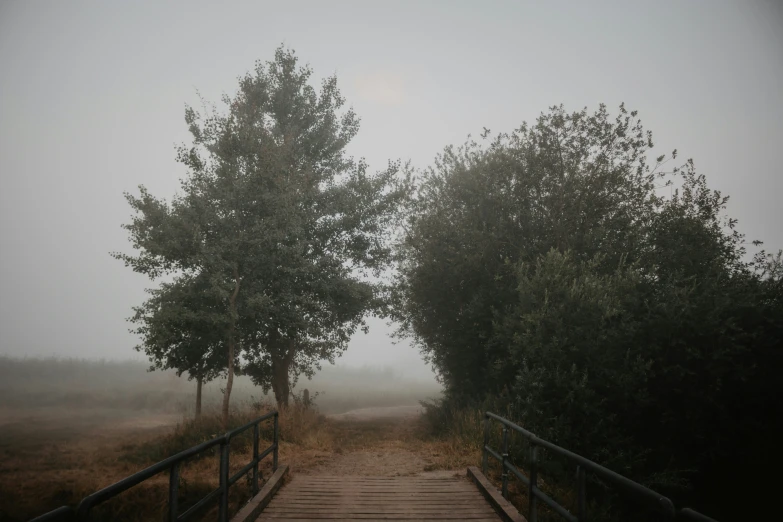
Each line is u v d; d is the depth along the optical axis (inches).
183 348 575.5
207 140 603.5
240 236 547.8
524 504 296.5
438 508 269.0
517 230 682.8
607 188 655.8
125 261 550.3
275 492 301.4
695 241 616.1
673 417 459.8
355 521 245.1
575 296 481.4
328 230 660.1
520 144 700.7
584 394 435.5
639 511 417.1
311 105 723.4
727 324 446.6
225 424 514.3
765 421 467.5
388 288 713.6
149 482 333.7
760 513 466.0
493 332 605.3
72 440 578.9
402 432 685.9
